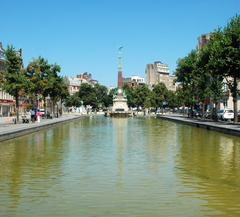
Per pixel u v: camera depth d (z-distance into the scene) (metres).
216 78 77.31
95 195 15.96
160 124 77.31
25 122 68.56
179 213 13.52
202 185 17.94
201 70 85.50
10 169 22.12
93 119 109.56
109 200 15.19
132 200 15.20
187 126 68.94
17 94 67.12
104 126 69.31
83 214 13.37
